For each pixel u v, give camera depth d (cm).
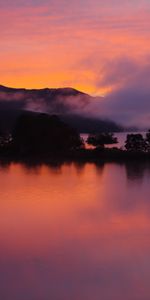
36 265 2908
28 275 2734
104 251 3184
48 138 10538
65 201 5072
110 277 2702
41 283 2627
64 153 10288
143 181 6569
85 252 3161
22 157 10112
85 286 2583
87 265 2902
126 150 10238
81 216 4303
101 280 2678
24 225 3947
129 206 4788
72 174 7394
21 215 4350
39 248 3262
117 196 5388
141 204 4894
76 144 10719
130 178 6900
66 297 2441
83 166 8550
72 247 3275
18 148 10562
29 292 2492
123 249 3219
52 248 3259
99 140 13025
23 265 2906
